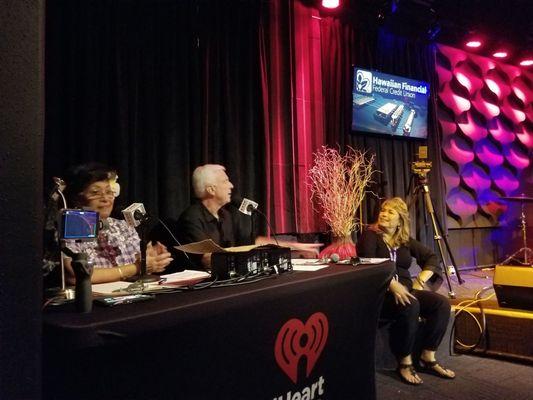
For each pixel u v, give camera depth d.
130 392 1.02
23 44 0.90
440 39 5.26
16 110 0.88
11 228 0.87
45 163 2.70
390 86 4.59
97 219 1.16
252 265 1.47
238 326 1.25
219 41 3.53
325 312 1.60
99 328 0.87
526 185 6.08
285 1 3.97
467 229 5.57
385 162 4.64
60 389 0.96
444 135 5.26
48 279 1.43
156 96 3.18
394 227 2.88
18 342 0.87
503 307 3.00
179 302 1.08
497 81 5.94
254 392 1.32
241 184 3.60
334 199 3.68
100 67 2.94
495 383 2.54
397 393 2.41
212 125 3.46
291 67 3.93
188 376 1.13
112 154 2.94
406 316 2.57
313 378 1.56
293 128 3.91
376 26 4.57
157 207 3.15
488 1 5.11
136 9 3.09
